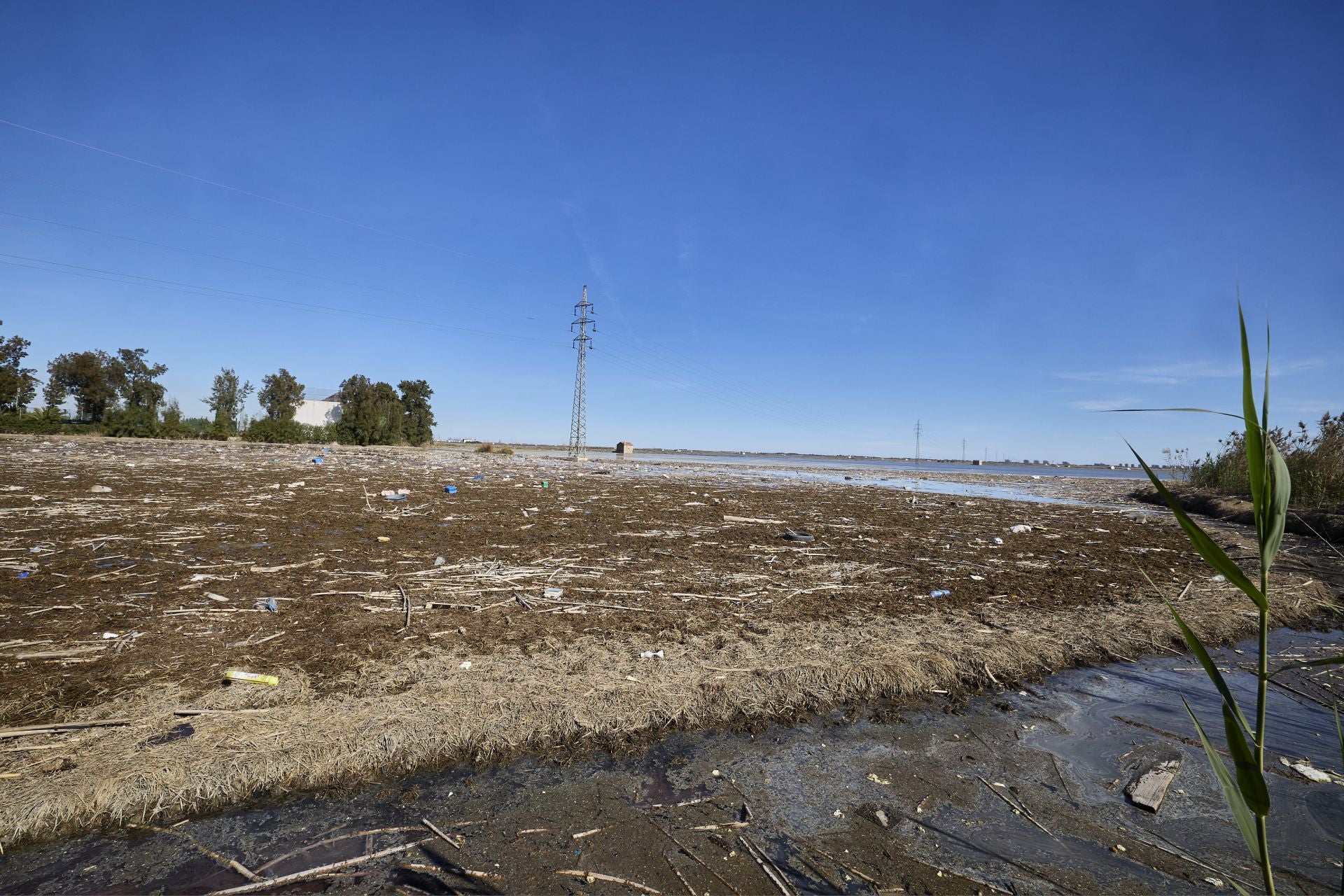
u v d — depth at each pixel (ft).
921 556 32.81
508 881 9.94
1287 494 5.31
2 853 10.28
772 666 17.19
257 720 13.53
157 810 11.27
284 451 116.47
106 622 18.90
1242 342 5.37
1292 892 10.05
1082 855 10.95
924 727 15.21
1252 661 20.03
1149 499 71.10
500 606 21.68
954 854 10.88
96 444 107.65
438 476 72.43
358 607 20.94
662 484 76.28
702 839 11.05
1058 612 23.32
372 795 11.94
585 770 12.89
